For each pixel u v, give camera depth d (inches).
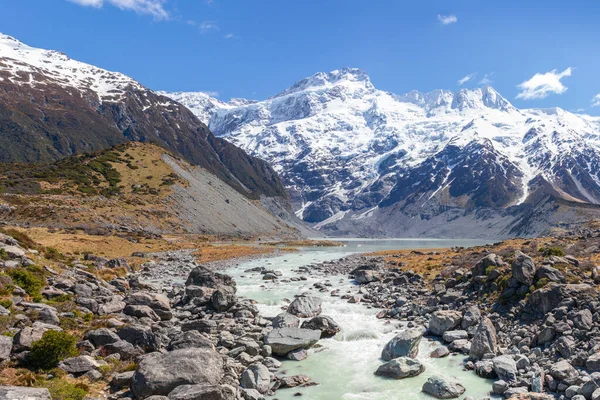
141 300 1400.1
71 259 2138.3
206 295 1679.4
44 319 1069.8
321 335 1307.8
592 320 1090.7
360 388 935.0
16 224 4023.1
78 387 799.1
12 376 796.0
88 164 6594.5
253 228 7613.2
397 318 1504.7
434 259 2591.0
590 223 6491.1
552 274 1350.9
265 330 1314.0
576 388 828.6
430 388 896.3
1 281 1189.7
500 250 2390.5
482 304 1441.9
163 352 974.4
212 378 852.6
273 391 917.2
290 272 2805.1
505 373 937.5
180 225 5826.8
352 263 3181.6
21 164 6914.4
